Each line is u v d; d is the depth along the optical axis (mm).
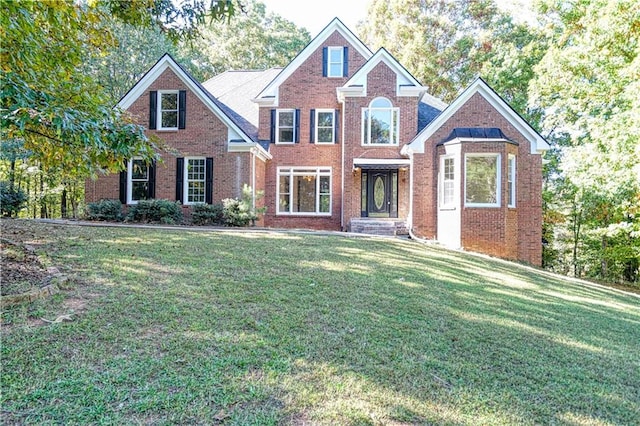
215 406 3141
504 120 17016
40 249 7910
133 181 17797
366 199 19625
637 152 13883
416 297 6898
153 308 5078
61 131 4828
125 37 25828
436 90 31750
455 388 3812
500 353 4820
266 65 36562
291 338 4582
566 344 5461
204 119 17672
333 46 20312
